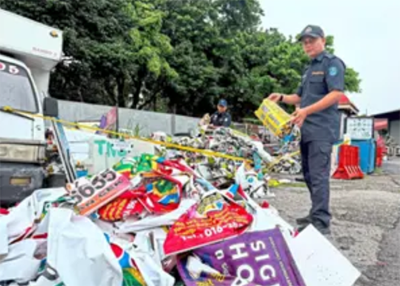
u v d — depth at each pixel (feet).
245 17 68.49
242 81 66.54
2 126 11.90
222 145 25.32
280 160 32.96
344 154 32.14
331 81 10.84
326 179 11.09
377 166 47.55
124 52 45.29
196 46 62.49
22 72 13.93
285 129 10.57
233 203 8.20
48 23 38.01
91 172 15.55
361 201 19.22
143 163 9.50
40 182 11.87
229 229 7.34
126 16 47.09
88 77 46.21
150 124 45.03
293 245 7.50
